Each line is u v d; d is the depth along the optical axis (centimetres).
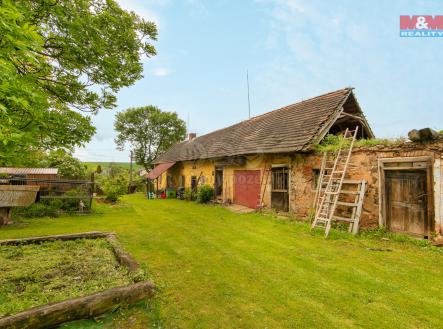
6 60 271
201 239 678
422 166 635
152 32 593
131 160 3306
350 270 459
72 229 810
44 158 1575
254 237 698
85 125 459
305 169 948
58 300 316
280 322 302
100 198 1659
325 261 505
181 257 529
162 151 3744
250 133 1455
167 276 430
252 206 1238
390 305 341
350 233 713
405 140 679
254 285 397
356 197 744
